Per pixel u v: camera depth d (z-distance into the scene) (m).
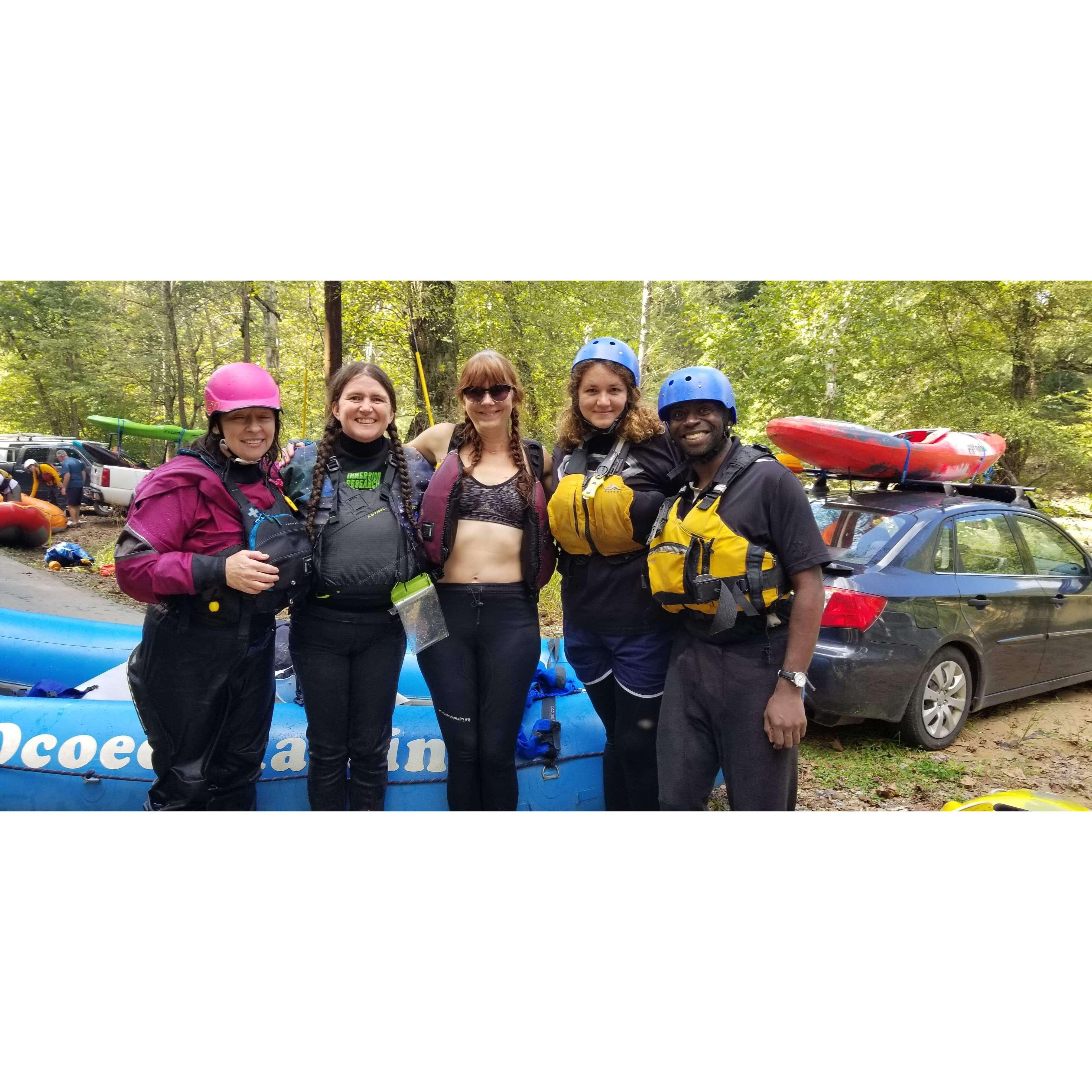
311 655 2.82
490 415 2.94
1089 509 15.27
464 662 2.96
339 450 2.84
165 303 25.12
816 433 5.18
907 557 4.86
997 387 16.17
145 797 3.25
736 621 2.66
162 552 2.52
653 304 23.25
